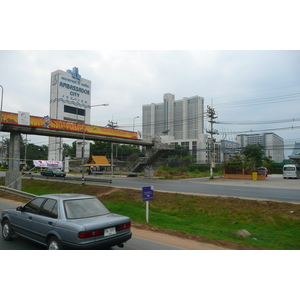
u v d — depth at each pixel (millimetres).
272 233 11227
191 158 83125
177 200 17656
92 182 30078
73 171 68188
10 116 25203
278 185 29438
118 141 38906
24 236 7168
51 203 6699
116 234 6332
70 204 6496
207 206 15852
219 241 9094
